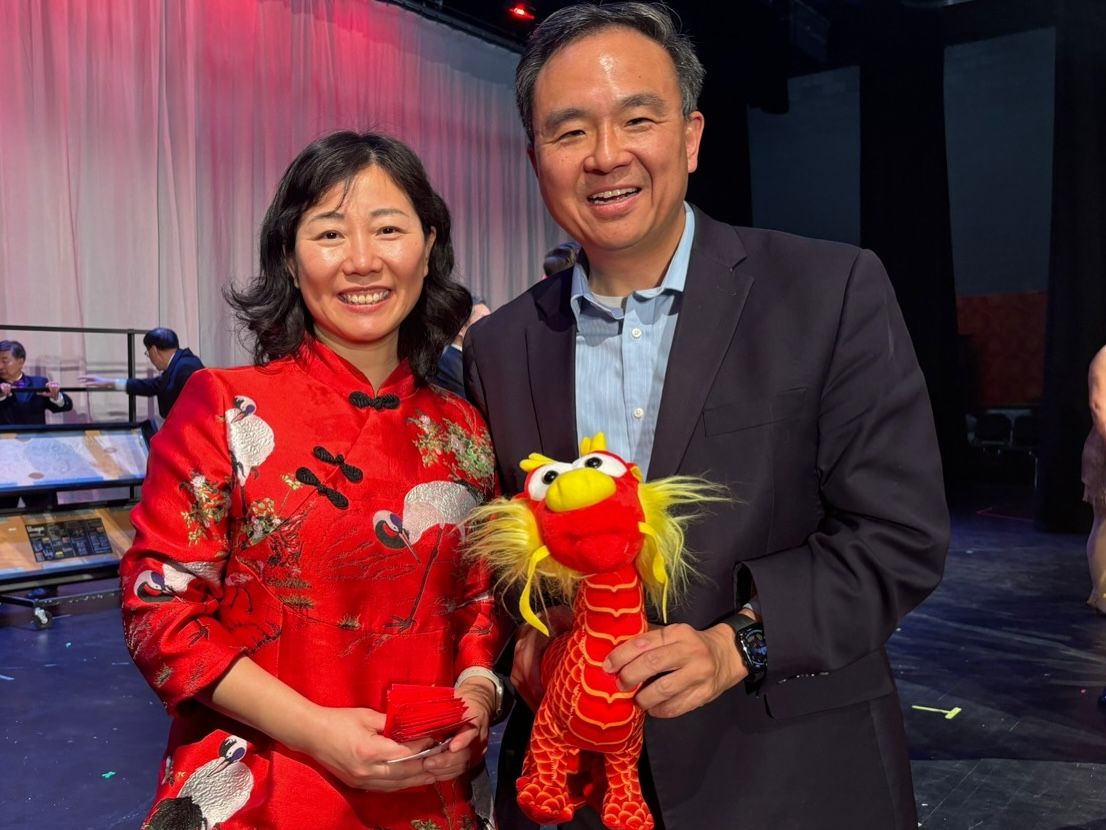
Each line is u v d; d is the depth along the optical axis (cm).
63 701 331
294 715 105
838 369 108
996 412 974
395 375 126
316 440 116
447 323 132
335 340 123
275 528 112
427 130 827
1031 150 934
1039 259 941
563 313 124
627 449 116
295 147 718
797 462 109
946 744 295
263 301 122
